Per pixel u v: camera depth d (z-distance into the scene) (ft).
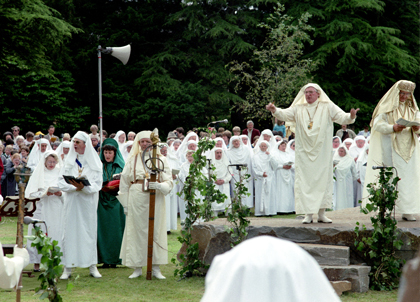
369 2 88.74
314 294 3.14
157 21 97.45
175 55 92.73
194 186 24.00
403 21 97.66
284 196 45.62
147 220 23.40
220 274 3.21
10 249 20.80
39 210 25.09
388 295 19.81
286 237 22.50
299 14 89.51
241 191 23.07
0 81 70.85
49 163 25.30
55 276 14.75
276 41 76.38
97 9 98.99
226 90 93.15
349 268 20.33
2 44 64.28
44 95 83.76
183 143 44.32
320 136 22.72
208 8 96.63
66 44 90.48
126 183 23.84
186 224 23.88
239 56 96.78
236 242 22.89
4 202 18.65
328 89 88.99
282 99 74.18
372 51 88.99
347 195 43.55
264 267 3.13
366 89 92.53
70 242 23.32
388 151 23.39
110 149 26.53
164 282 22.57
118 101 92.94
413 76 95.76
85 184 22.49
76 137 23.62
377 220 20.74
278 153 45.83
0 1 61.36
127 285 21.85
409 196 22.62
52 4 87.76
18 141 49.01
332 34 90.38
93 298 19.54
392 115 23.13
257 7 98.12
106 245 25.79
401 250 21.20
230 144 44.96
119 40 93.97
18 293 15.11
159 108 90.27
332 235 21.81
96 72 94.63
